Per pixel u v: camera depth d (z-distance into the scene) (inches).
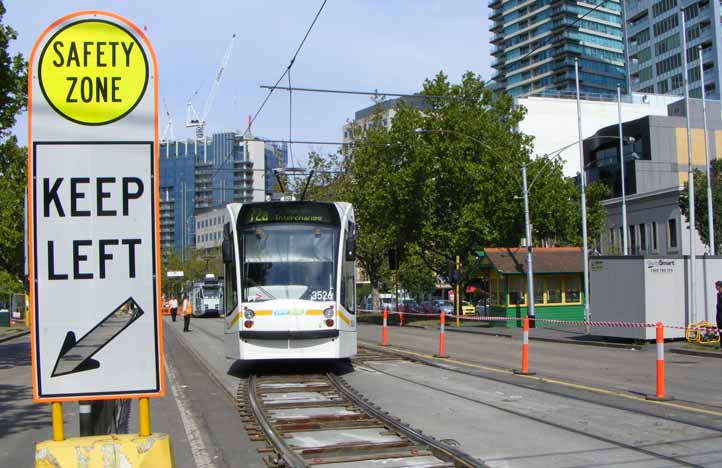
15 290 2246.6
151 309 191.0
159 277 191.5
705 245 1820.9
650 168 2497.5
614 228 2297.0
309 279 603.2
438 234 1685.5
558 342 1048.2
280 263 605.6
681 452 320.5
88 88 191.8
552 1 5644.7
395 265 1641.2
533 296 1409.9
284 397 500.1
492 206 1628.9
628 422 395.5
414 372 651.5
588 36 5684.1
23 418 459.2
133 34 193.8
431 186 1651.1
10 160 1012.5
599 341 991.0
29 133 189.2
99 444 184.7
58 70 191.3
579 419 406.3
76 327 188.7
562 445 338.6
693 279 944.9
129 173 191.9
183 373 683.4
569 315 1529.3
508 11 6053.2
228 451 343.6
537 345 1006.4
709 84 3964.1
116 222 190.9
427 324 1721.2
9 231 1545.3
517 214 1616.6
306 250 611.8
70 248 189.3
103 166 191.3
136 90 193.3
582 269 1530.5
